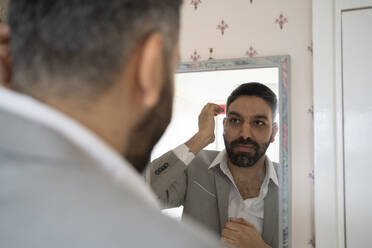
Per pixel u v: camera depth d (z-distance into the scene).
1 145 0.23
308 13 1.16
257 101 1.16
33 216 0.21
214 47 1.25
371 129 1.07
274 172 1.13
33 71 0.30
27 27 0.30
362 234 1.07
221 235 1.17
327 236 1.08
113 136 0.31
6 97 0.26
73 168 0.24
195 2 1.28
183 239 0.22
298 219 1.13
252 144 1.16
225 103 1.20
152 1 0.33
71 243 0.20
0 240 0.20
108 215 0.21
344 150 1.10
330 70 1.10
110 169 0.27
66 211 0.21
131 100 0.32
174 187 1.23
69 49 0.29
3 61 0.34
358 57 1.10
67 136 0.26
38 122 0.25
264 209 1.14
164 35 0.34
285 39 1.17
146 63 0.31
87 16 0.29
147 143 0.35
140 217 0.22
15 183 0.22
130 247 0.20
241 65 1.18
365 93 1.08
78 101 0.29
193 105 1.24
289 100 1.13
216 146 1.20
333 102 1.10
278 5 1.19
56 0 0.29
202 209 1.20
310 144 1.13
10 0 0.32
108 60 0.30
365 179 1.07
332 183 1.08
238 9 1.23
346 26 1.11
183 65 1.25
